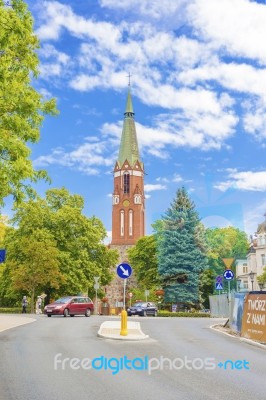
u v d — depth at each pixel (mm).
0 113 14711
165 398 7863
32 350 13773
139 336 17969
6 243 51281
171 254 56250
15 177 14727
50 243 48250
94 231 56062
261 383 9312
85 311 37312
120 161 118688
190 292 55312
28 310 49656
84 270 53156
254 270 75250
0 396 7844
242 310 20188
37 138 15977
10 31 13234
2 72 14133
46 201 55688
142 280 75812
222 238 76125
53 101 17391
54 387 8609
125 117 123812
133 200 115000
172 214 58500
